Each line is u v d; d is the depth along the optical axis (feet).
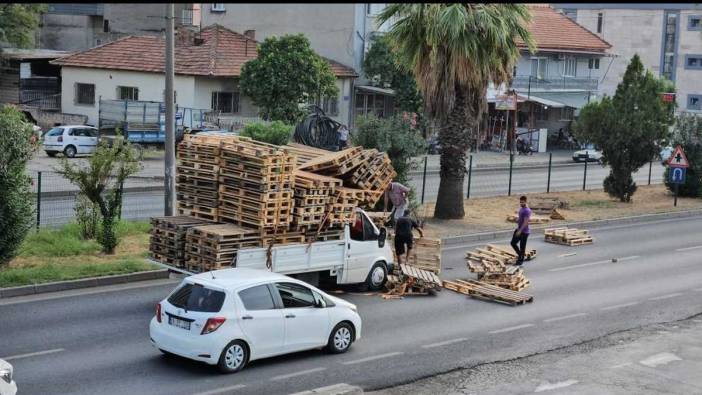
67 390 43.96
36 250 73.41
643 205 127.65
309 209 63.67
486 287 71.05
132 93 181.37
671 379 50.80
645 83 126.82
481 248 89.71
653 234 106.22
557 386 48.75
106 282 67.36
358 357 52.44
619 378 50.62
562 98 225.35
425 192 126.82
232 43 187.21
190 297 47.93
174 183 79.25
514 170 168.66
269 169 60.70
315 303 51.55
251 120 173.47
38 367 47.39
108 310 59.98
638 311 67.46
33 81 199.31
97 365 48.26
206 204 64.23
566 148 224.94
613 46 268.62
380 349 54.34
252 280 49.08
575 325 62.49
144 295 64.64
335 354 52.75
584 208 121.80
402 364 51.42
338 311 52.60
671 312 67.46
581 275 80.74
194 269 61.52
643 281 79.00
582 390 48.24
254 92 167.63
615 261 87.71
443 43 98.73
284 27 202.08
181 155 65.67
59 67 204.85
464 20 96.58
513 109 185.06
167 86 78.43
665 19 261.65
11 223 66.85
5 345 51.01
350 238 67.67
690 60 261.03
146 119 163.12
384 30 198.18
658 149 126.93
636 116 124.98
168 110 78.64
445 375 49.83
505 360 53.26
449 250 89.92
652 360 54.44
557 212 111.24
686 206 128.57
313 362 50.93
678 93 263.29
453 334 58.70
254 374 48.03
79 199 83.15
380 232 69.92
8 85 197.88
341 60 197.26
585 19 272.31
